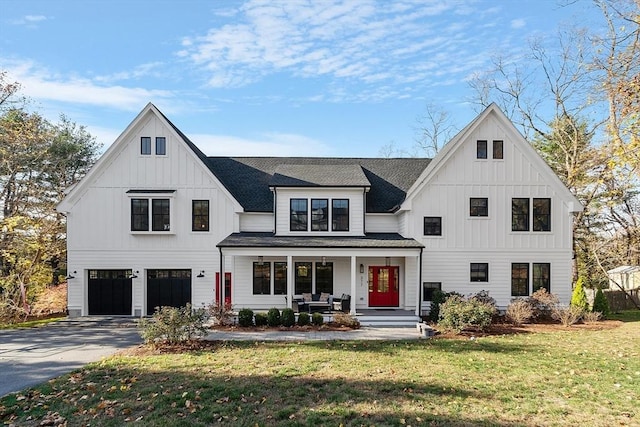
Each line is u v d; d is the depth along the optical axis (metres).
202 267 23.06
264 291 22.91
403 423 7.48
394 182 26.14
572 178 31.78
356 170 25.03
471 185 22.67
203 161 23.95
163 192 22.73
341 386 9.66
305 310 21.48
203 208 23.20
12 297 25.88
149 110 23.05
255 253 20.89
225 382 9.98
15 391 9.85
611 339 15.68
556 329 18.20
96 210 22.94
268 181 25.77
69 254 22.75
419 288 21.00
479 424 7.46
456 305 17.92
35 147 30.64
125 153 23.09
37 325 20.23
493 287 22.50
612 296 28.36
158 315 14.73
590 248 32.91
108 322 20.97
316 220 23.05
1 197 29.05
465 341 15.40
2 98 28.77
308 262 23.11
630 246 32.59
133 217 22.98
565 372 10.88
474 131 22.83
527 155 22.83
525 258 22.61
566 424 7.48
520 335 16.69
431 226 22.62
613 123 14.44
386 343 15.02
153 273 23.16
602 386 9.65
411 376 10.50
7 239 26.64
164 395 9.06
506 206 22.70
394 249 21.05
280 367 11.43
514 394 9.09
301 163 27.59
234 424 7.54
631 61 13.74
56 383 10.26
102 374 10.95
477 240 22.58
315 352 13.43
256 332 17.38
